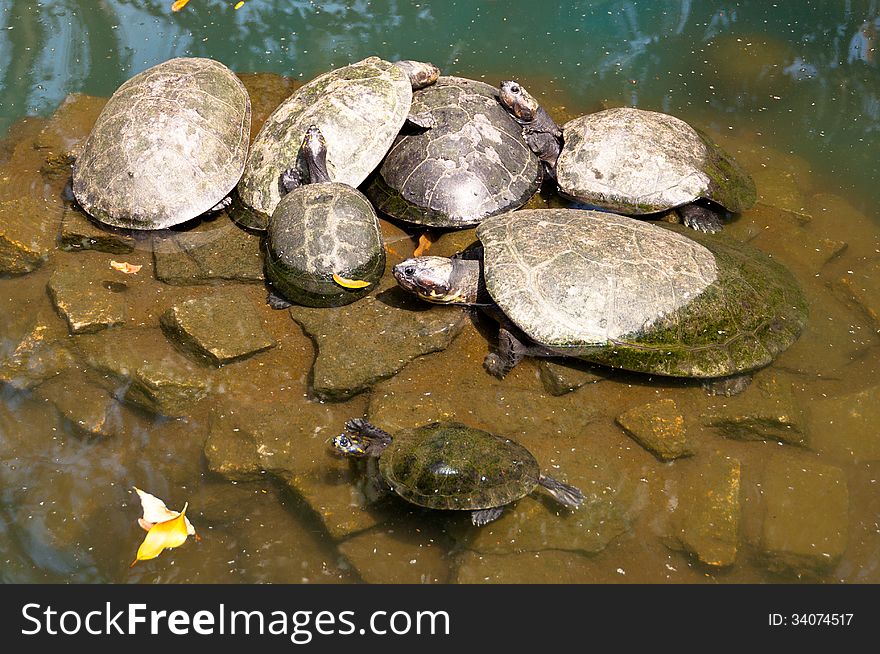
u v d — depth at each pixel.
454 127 2.42
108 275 2.34
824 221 2.46
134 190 2.38
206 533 2.12
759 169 2.52
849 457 2.19
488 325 2.30
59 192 2.47
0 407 2.21
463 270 2.29
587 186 2.41
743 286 2.25
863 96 2.67
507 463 2.08
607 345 2.20
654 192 2.39
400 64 2.53
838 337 2.30
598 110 2.65
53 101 2.65
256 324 2.28
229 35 2.80
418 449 2.08
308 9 2.87
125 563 2.09
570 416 2.20
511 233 2.27
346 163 2.40
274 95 2.64
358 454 2.12
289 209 2.32
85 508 2.13
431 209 2.37
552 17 2.85
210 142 2.43
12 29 2.79
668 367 2.20
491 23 2.84
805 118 2.63
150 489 2.15
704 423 2.21
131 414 2.21
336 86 2.46
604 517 2.12
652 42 2.79
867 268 2.38
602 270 2.22
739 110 2.65
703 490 2.15
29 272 2.36
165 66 2.54
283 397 2.22
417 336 2.26
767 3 2.87
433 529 2.11
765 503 2.15
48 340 2.27
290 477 2.14
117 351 2.25
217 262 2.35
